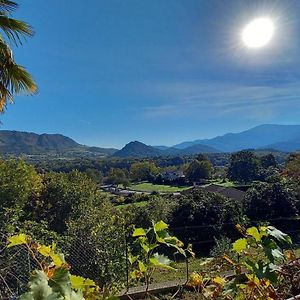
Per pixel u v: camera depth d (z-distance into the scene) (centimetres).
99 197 1742
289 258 104
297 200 2005
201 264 123
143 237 102
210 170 7425
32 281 64
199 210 1650
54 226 1569
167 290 482
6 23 600
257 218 1956
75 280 90
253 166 6247
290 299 98
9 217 648
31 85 660
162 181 7606
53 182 1656
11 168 1459
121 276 692
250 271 100
